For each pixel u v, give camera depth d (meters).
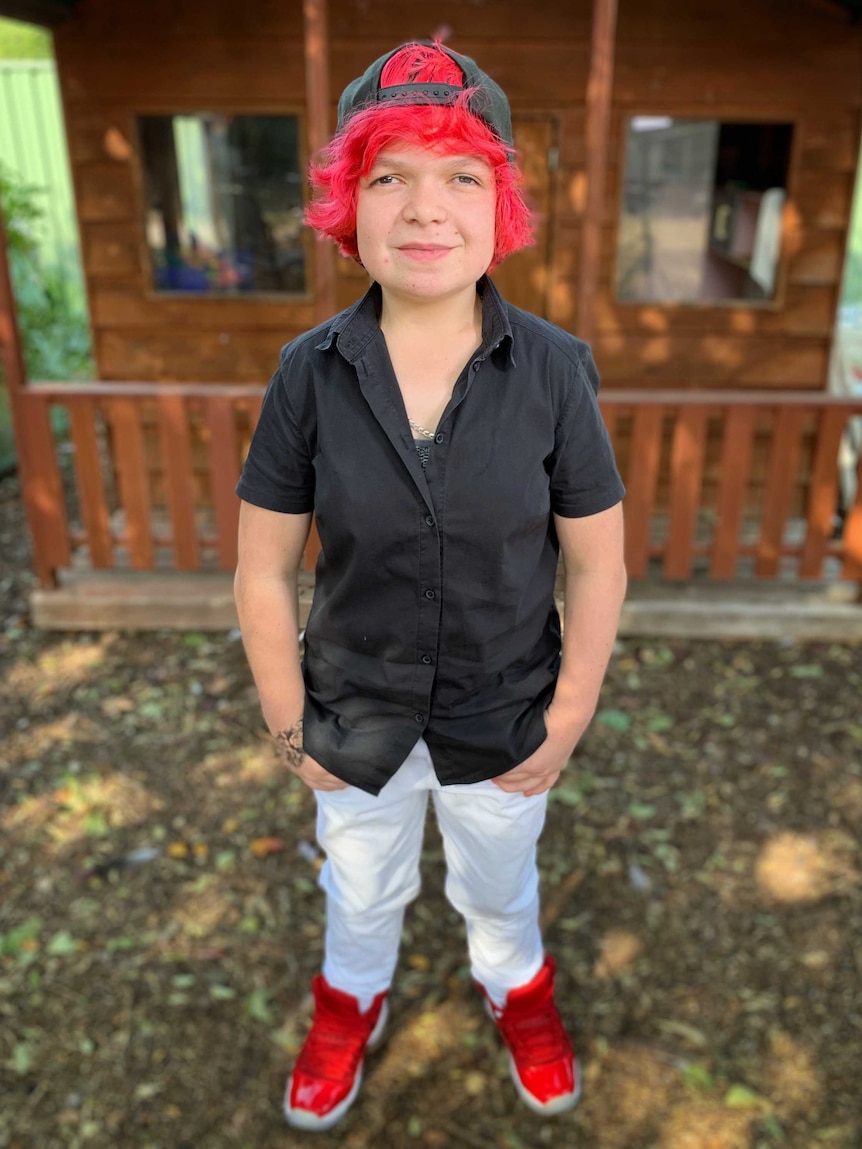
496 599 1.29
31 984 2.36
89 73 4.29
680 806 3.04
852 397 3.73
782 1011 2.30
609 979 2.39
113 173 4.45
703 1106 2.07
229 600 4.06
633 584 4.21
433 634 1.32
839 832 2.92
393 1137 2.01
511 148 1.17
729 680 3.76
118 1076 2.14
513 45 4.23
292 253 4.59
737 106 4.29
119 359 4.78
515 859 1.63
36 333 7.02
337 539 1.25
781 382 4.75
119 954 2.46
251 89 4.30
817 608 4.02
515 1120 2.04
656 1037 2.23
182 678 3.76
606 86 3.33
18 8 3.76
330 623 1.38
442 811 1.61
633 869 2.76
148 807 3.02
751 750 3.33
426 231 1.11
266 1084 2.13
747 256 4.56
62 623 4.11
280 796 3.07
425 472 1.21
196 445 4.93
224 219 4.54
